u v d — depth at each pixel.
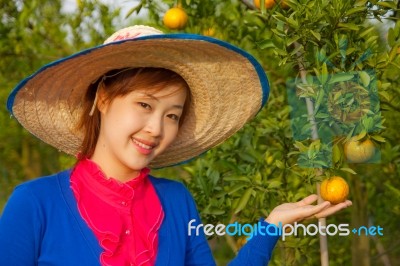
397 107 3.05
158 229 2.10
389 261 4.23
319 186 2.42
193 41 2.02
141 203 2.10
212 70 2.18
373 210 3.99
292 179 3.24
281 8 2.67
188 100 2.25
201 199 3.15
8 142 4.94
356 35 2.53
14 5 4.13
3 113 4.61
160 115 2.02
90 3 4.17
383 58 2.50
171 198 2.20
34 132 2.26
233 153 3.29
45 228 1.98
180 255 2.11
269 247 2.18
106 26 4.17
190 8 3.35
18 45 4.18
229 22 3.47
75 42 4.31
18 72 4.30
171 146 2.38
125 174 2.09
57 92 2.16
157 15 3.38
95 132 2.13
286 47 2.50
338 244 3.94
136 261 2.00
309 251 3.37
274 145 3.39
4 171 5.27
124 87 2.00
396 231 4.00
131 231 2.03
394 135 3.42
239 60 2.17
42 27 4.27
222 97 2.27
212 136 2.36
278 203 3.08
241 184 3.01
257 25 3.30
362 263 3.78
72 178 2.06
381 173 3.71
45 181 2.04
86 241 1.97
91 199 2.03
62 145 2.29
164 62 2.06
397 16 2.80
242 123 2.34
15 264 1.92
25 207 1.97
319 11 2.44
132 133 2.01
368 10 2.56
